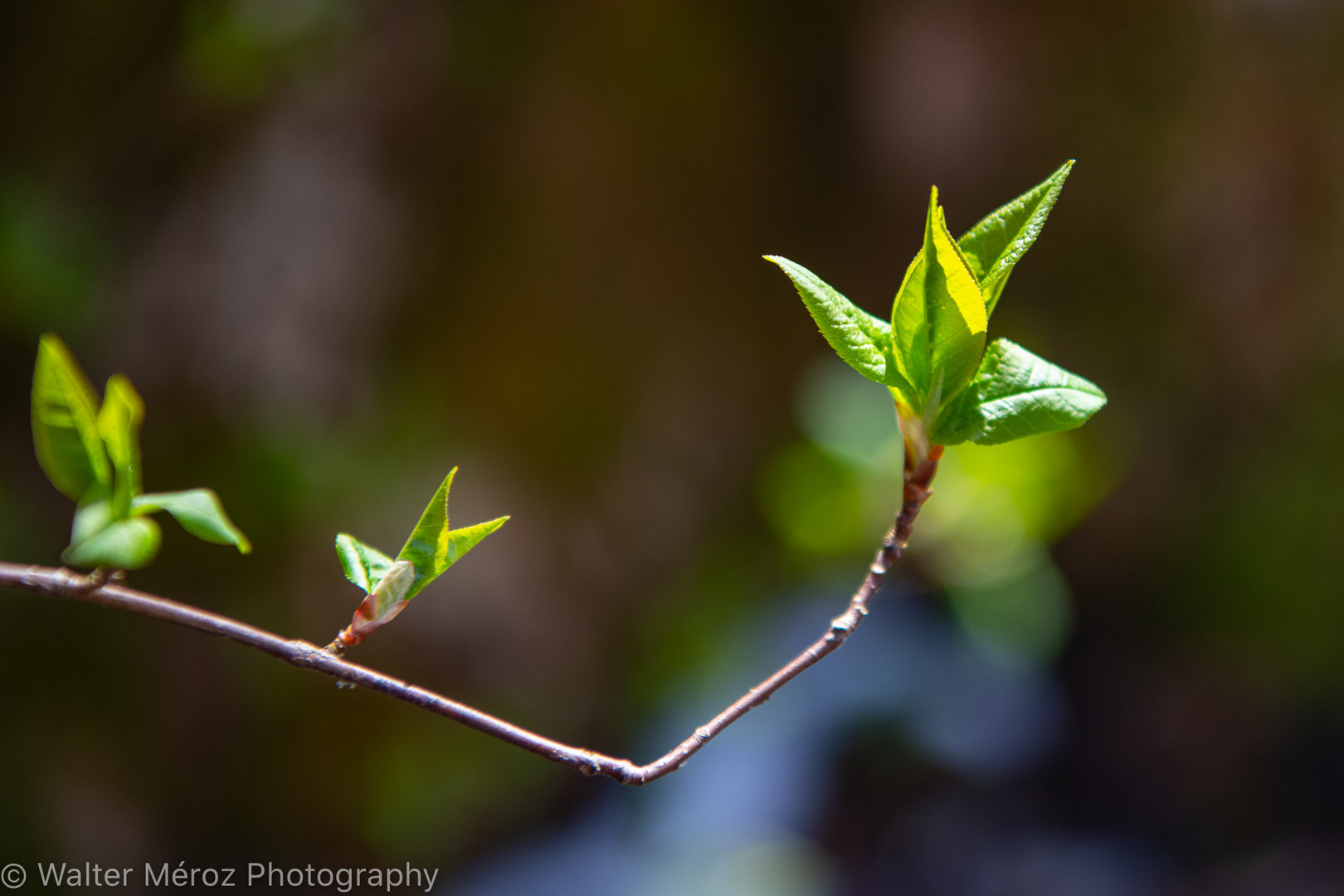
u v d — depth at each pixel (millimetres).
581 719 1768
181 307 1524
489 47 1641
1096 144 1828
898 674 1716
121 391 529
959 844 1632
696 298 1907
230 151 1563
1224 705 1918
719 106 1825
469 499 1675
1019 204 542
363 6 1563
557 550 1758
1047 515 1291
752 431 1957
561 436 1787
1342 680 1916
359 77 1585
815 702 1704
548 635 1733
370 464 1617
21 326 1454
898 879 1569
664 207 1844
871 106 1813
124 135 1542
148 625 1510
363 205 1607
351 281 1604
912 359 536
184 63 1524
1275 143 1811
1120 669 1976
